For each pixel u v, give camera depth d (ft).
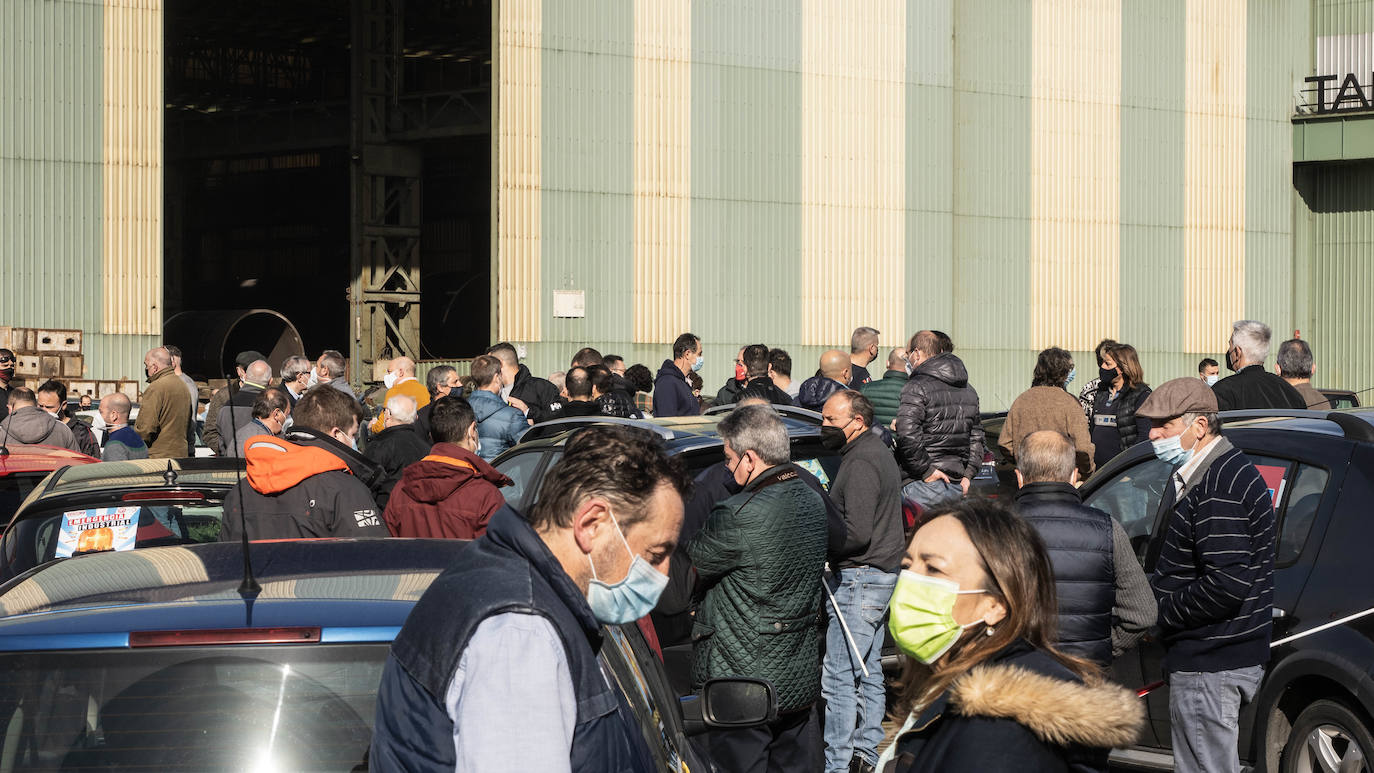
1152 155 84.33
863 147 75.72
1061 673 7.82
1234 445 18.92
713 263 72.18
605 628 10.43
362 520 17.81
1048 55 81.20
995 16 79.71
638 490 7.61
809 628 17.58
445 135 90.68
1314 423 18.37
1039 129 81.05
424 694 7.18
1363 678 16.30
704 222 71.92
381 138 91.71
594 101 69.41
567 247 68.95
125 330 59.16
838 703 20.57
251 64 118.32
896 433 28.89
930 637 8.11
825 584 20.80
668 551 7.83
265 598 9.76
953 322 78.64
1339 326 90.17
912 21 76.84
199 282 130.11
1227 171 86.48
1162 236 84.74
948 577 8.09
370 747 8.11
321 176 120.26
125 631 9.17
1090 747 7.53
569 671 7.20
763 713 12.45
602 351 69.77
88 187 58.49
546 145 68.44
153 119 59.57
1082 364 82.53
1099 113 82.79
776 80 73.51
